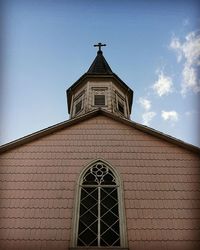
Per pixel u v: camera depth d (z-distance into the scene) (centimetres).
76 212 989
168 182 1082
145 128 1270
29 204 1009
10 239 912
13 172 1112
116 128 1296
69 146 1211
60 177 1095
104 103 1748
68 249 892
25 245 898
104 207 1016
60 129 1291
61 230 941
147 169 1124
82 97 1841
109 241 934
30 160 1156
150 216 977
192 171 1120
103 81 1884
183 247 897
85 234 950
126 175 1103
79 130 1287
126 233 930
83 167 1129
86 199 1039
